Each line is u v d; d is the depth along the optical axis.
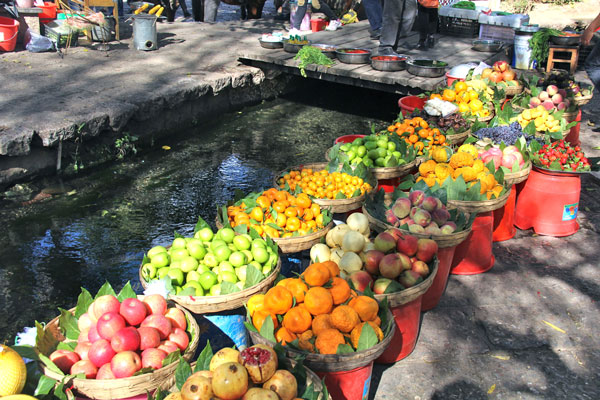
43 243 4.89
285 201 3.89
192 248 3.18
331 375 2.57
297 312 2.66
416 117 5.34
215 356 2.34
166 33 11.20
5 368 2.09
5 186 5.64
